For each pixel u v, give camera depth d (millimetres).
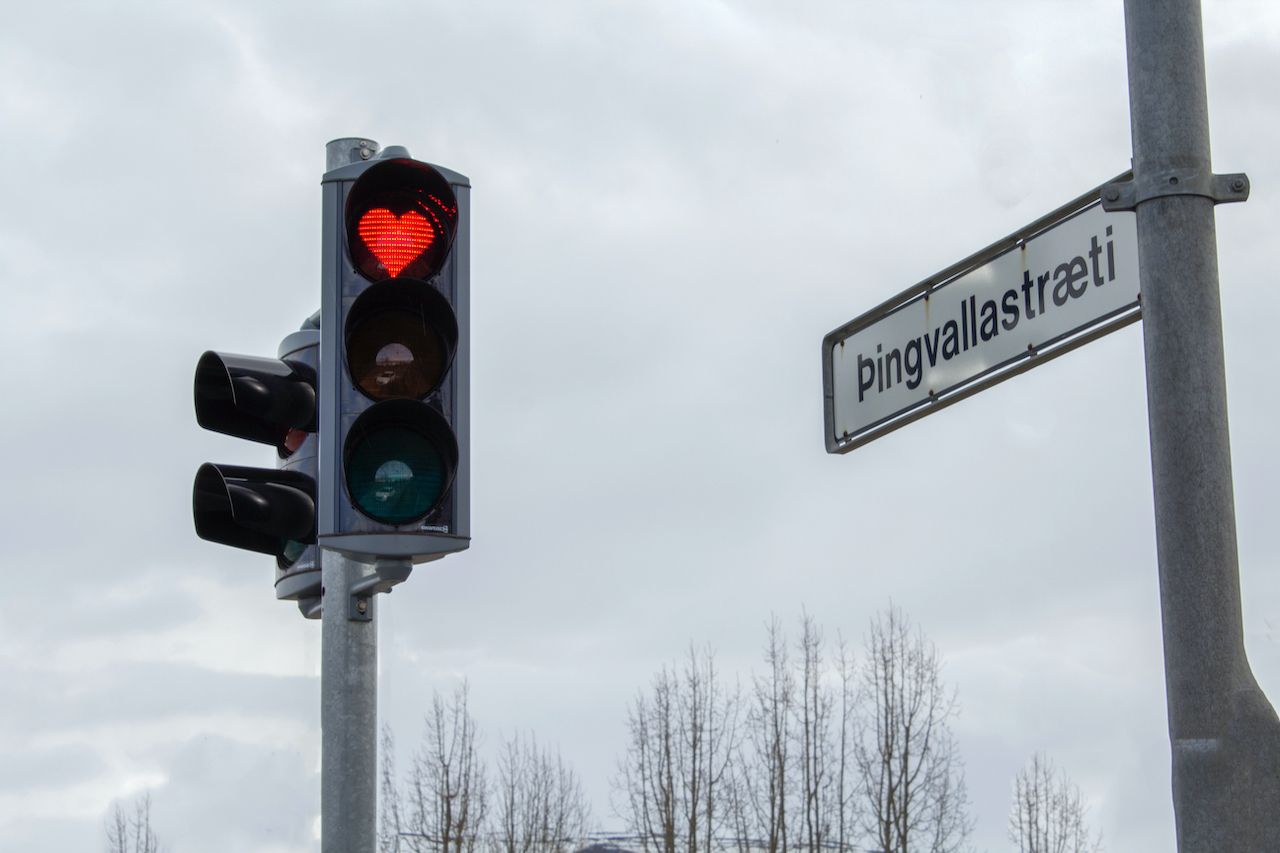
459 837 30891
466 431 4695
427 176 4785
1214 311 3777
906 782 30344
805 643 31703
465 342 4738
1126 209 3895
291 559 5633
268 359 5383
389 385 4652
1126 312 4066
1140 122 3889
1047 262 4355
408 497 4605
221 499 5344
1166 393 3752
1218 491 3682
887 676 31156
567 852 33875
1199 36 3904
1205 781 3562
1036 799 34875
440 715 32188
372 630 5355
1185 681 3617
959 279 4688
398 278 4625
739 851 30859
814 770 31016
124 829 35531
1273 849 3521
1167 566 3684
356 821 5234
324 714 5301
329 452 4676
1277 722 3562
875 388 5023
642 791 31453
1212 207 3840
